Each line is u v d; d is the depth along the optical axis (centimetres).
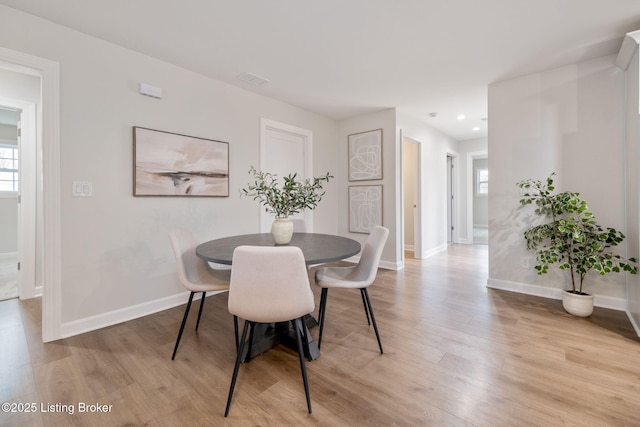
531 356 180
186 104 277
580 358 178
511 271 309
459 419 130
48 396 145
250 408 137
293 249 130
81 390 150
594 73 261
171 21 204
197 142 283
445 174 571
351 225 455
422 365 172
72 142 211
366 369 168
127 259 239
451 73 291
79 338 206
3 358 180
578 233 236
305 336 179
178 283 272
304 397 145
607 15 199
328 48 243
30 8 187
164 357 181
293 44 236
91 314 221
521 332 213
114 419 130
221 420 130
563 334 209
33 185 292
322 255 165
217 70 281
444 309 259
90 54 219
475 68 280
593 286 266
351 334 212
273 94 346
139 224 246
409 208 588
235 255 131
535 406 137
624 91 246
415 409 136
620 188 250
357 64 272
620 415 131
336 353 186
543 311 253
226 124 311
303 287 135
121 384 155
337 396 145
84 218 217
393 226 409
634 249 223
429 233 510
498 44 237
